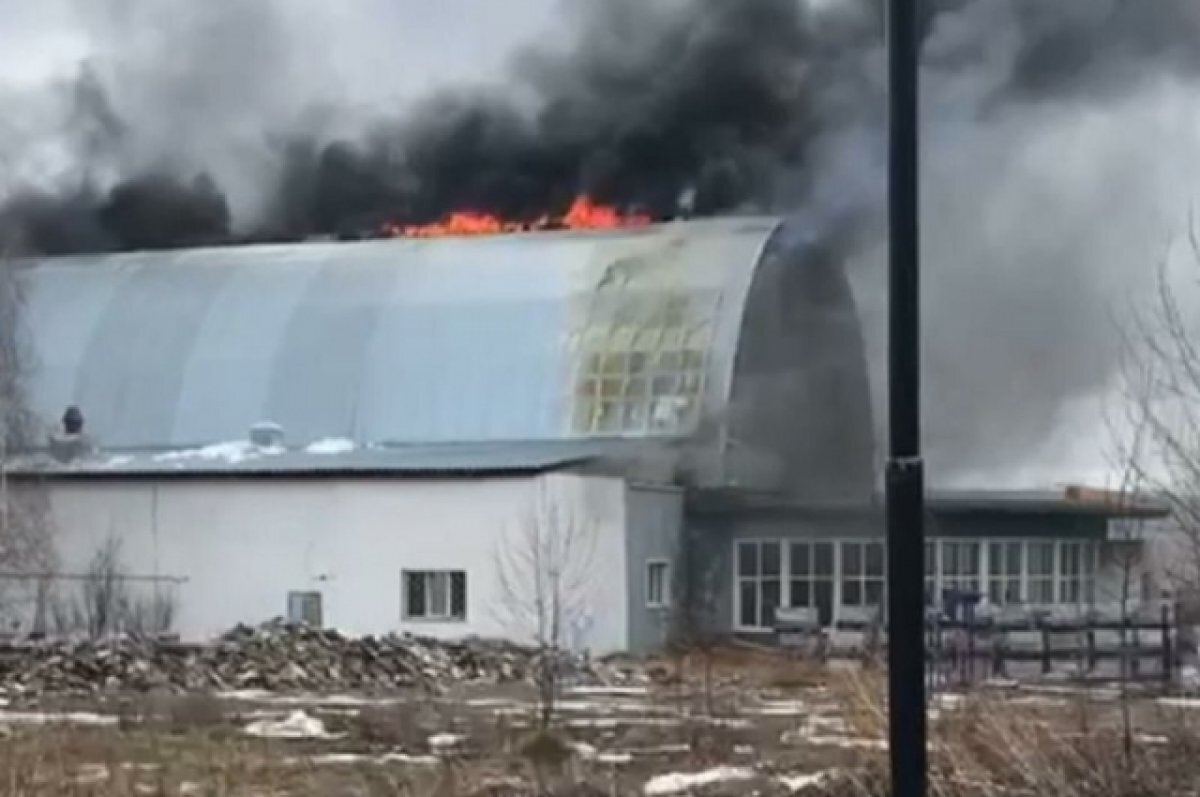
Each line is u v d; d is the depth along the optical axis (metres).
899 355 5.53
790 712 24.33
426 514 40.19
